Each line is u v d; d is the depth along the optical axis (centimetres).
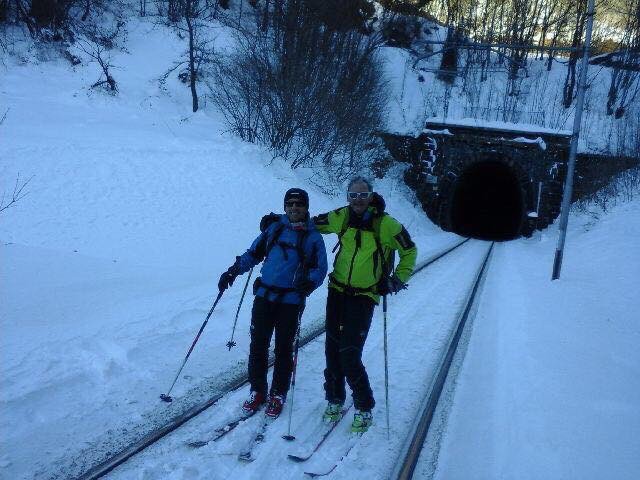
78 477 354
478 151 2870
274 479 367
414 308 898
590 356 649
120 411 454
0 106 1917
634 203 2136
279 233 475
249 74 2355
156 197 1426
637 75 3797
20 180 1300
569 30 4256
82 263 941
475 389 545
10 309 656
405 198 2906
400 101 3341
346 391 539
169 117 2369
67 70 2511
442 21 4550
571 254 1664
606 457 407
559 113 3447
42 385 474
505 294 1066
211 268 1081
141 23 3200
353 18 2927
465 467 397
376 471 388
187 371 552
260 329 470
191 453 394
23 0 2770
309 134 2338
